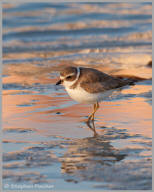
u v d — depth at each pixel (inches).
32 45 983.0
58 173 319.0
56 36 1047.6
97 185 294.7
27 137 414.0
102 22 1155.9
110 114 494.3
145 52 896.3
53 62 837.2
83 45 989.8
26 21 1121.4
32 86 645.3
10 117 484.4
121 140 399.9
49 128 445.7
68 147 380.8
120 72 711.7
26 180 308.2
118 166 327.3
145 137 408.2
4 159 348.2
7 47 964.0
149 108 514.9
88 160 344.5
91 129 441.7
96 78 466.3
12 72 750.5
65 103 552.7
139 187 288.7
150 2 1320.1
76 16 1185.4
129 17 1197.7
